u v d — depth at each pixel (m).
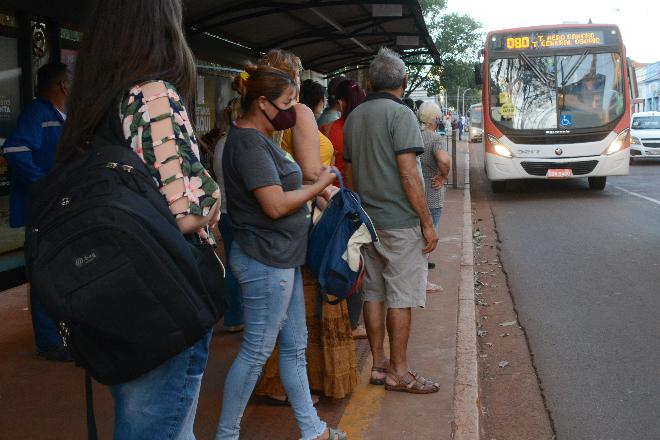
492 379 5.24
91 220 1.79
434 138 7.18
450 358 5.19
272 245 3.27
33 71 6.54
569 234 11.19
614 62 15.16
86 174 1.88
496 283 8.17
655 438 4.19
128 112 1.98
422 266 4.38
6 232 6.38
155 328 1.83
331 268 3.50
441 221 11.99
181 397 2.06
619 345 5.83
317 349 4.25
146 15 2.04
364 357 5.22
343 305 4.23
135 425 2.03
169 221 1.91
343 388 4.23
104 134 2.03
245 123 3.32
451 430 4.00
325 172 3.40
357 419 4.14
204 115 10.08
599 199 15.46
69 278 1.78
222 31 10.04
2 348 5.51
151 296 1.81
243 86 3.29
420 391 4.51
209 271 2.02
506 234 11.39
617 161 15.19
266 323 3.31
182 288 1.86
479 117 49.34
